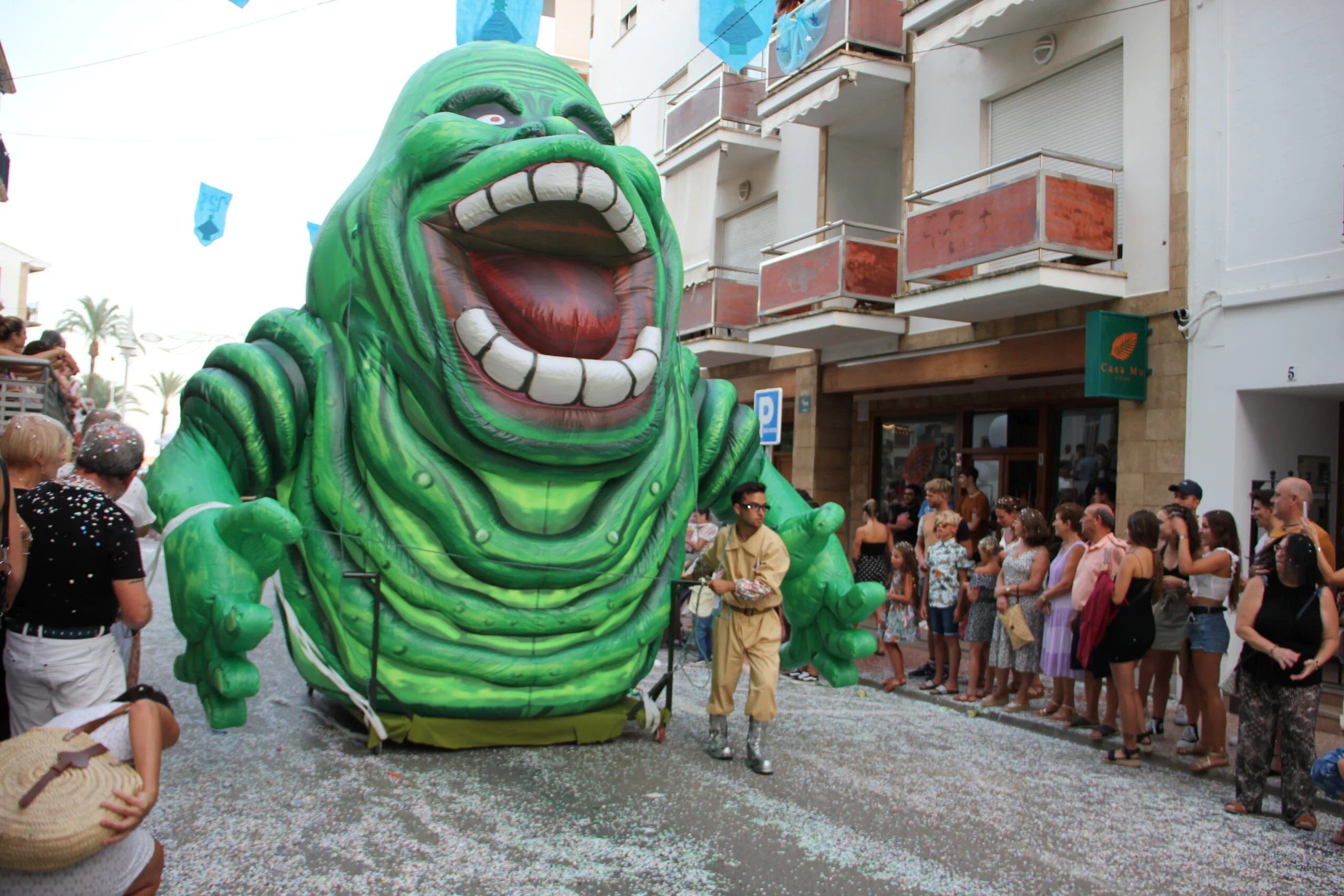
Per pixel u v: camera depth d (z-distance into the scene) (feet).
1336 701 25.77
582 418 17.85
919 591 29.63
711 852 13.94
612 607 19.10
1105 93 32.86
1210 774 19.45
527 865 13.15
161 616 36.63
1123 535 30.68
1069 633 22.36
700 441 22.20
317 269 19.81
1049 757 20.54
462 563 17.90
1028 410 38.96
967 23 35.04
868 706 25.25
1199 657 19.81
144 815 8.20
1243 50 28.27
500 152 17.07
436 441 17.80
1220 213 28.73
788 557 18.75
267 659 27.53
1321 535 20.52
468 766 17.57
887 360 42.22
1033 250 30.81
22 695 12.00
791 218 48.60
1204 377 28.89
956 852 14.51
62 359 28.22
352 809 15.05
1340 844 15.53
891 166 47.42
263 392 18.58
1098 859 14.49
